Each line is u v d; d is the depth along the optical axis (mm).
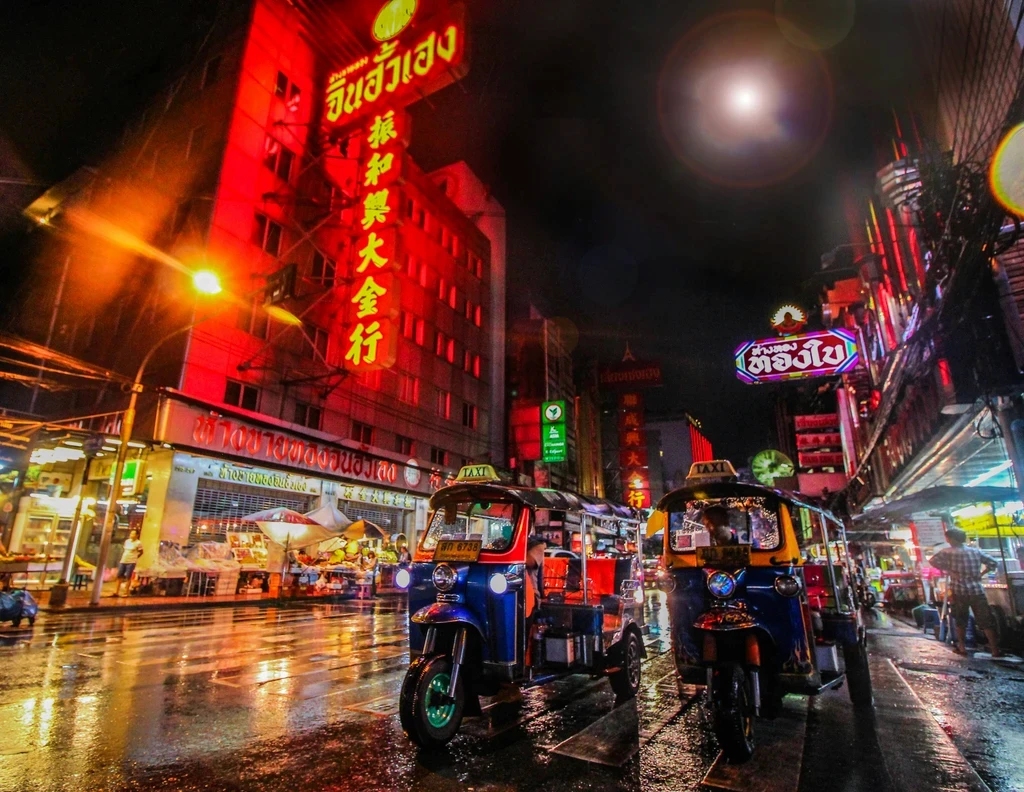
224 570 16562
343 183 24172
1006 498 8766
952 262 8094
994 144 6191
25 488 16812
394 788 3518
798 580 4547
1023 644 8195
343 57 24766
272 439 19094
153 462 16641
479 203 38938
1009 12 6734
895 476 17000
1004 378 8289
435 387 29359
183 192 19609
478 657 4715
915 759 4051
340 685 6184
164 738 4402
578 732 4664
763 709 4586
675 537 5320
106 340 19594
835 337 16250
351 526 18625
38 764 3838
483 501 5262
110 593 15062
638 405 57875
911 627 12242
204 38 22547
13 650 8023
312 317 21766
